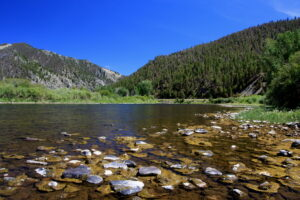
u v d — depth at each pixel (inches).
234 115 614.2
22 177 122.6
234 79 4375.0
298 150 200.4
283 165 154.3
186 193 106.3
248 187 114.3
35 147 203.2
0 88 1723.7
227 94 3919.8
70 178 123.4
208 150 199.9
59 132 295.0
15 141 229.3
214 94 4207.7
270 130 326.6
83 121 439.5
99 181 118.7
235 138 262.7
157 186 114.9
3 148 196.9
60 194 102.1
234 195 104.1
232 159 170.7
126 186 111.3
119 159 164.9
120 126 370.9
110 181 118.6
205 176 130.9
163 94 5064.0
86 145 217.6
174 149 204.7
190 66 6604.3
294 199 99.9
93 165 148.6
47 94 1814.7
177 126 376.8
